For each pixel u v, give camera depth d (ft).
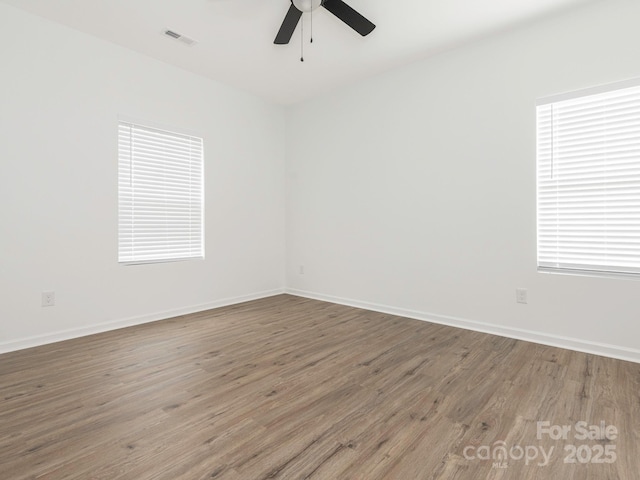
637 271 7.89
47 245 9.00
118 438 5.01
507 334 9.55
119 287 10.34
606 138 8.18
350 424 5.38
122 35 9.63
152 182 11.14
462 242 10.36
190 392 6.40
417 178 11.27
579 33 8.34
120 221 10.44
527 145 9.13
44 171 8.92
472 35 9.58
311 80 12.62
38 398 6.15
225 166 13.12
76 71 9.39
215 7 8.35
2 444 4.84
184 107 11.78
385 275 12.18
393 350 8.54
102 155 9.91
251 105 13.96
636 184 7.85
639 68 7.64
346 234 13.29
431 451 4.74
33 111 8.72
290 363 7.75
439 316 10.88
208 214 12.63
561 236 8.85
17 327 8.57
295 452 4.71
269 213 14.85
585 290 8.38
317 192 14.23
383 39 9.76
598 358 7.97
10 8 8.34
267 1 8.13
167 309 11.49
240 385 6.69
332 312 12.23
